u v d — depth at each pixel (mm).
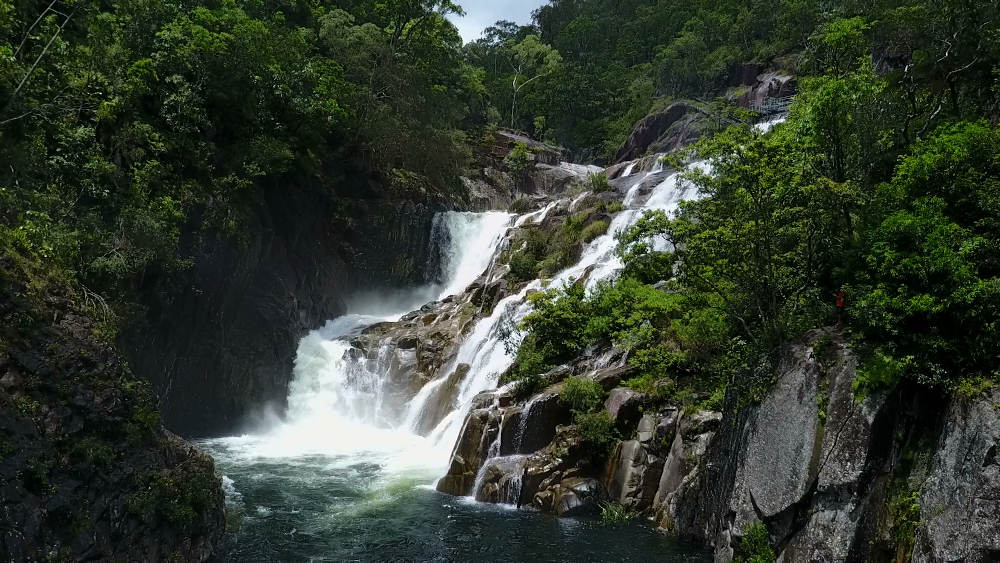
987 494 10953
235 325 35844
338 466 26797
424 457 28172
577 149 92500
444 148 55812
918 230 14258
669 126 72562
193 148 32281
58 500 13664
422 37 58719
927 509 11969
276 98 39281
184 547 16516
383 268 48875
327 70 46531
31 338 14977
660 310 24672
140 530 15359
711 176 20047
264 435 33438
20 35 26969
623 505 20344
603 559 17328
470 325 35750
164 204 28172
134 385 16891
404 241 49875
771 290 17547
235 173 35000
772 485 14789
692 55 84875
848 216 17438
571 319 27578
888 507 12703
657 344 24203
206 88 34375
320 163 44000
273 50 40500
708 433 19484
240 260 34750
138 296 26734
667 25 105875
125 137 28625
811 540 13492
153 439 16812
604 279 30734
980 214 14773
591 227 37750
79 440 14805
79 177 25547
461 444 23781
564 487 20953
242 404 35375
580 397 22578
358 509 21375
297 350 38938
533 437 22797
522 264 37594
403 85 52344
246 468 26406
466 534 19141
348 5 60906
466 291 41219
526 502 21406
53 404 14664
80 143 26250
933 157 15383
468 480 23141
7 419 13406
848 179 18375
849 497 13203
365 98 49281
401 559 17594
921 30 28000
